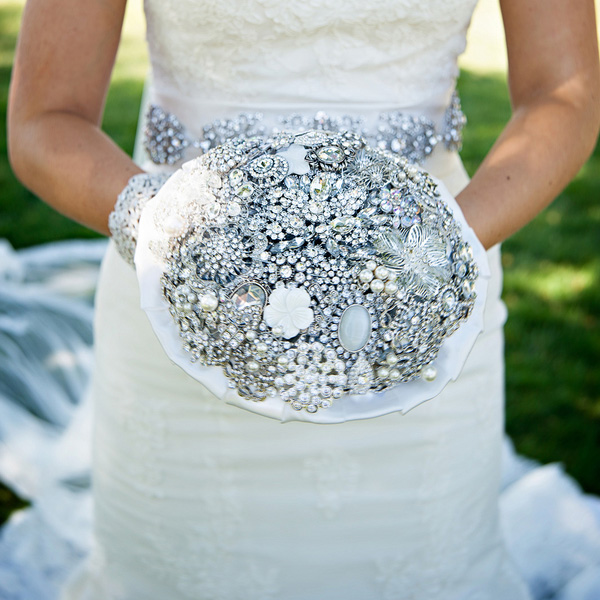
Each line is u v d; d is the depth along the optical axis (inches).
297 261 34.9
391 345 36.4
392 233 35.3
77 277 115.2
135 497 58.0
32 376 98.3
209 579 58.5
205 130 47.7
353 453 53.6
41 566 78.3
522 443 102.7
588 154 45.0
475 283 39.0
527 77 45.6
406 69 47.3
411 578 59.1
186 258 35.9
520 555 78.7
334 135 37.7
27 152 42.5
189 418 53.4
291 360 35.5
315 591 58.6
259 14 43.8
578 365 116.6
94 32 43.4
